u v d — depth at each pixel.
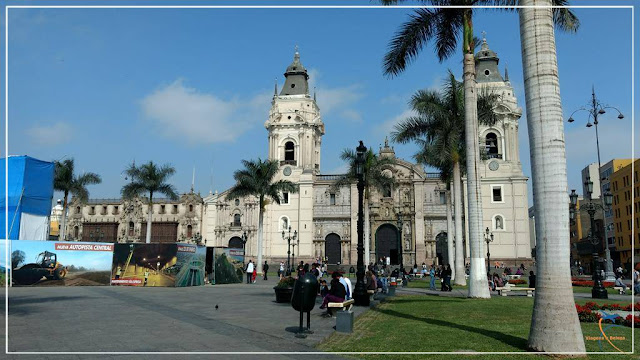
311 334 13.09
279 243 81.69
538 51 11.71
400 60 26.12
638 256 78.75
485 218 74.12
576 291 33.78
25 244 33.97
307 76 89.56
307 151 84.12
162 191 62.38
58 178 61.78
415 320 16.09
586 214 102.62
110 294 26.67
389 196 80.50
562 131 11.47
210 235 85.69
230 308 19.84
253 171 58.81
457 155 36.28
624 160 96.31
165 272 36.16
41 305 20.03
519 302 21.80
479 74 79.12
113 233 91.62
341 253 79.62
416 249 76.62
